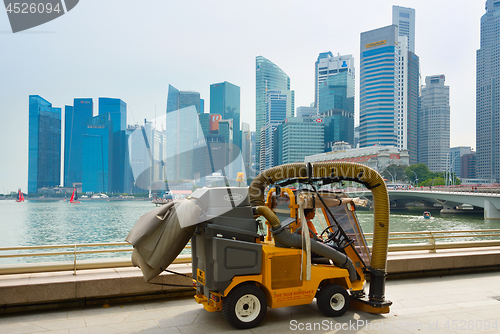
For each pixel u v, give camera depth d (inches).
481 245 362.0
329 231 233.1
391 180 4399.6
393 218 2402.8
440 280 297.3
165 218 177.5
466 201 2217.0
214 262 178.4
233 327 187.0
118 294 224.2
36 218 2433.6
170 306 221.1
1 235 1723.7
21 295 203.0
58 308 213.3
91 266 239.6
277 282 190.5
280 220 211.5
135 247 175.3
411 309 221.9
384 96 7071.9
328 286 206.5
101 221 1962.4
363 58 7381.9
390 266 295.7
